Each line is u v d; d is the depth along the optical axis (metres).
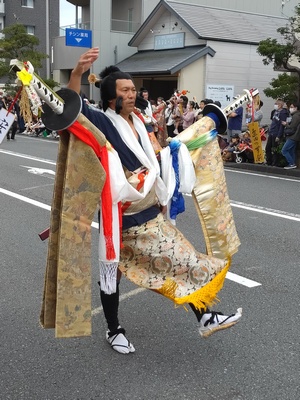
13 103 2.51
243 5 25.91
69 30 21.23
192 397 2.77
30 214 6.85
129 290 4.24
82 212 2.68
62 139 2.64
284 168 11.03
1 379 2.95
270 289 4.30
